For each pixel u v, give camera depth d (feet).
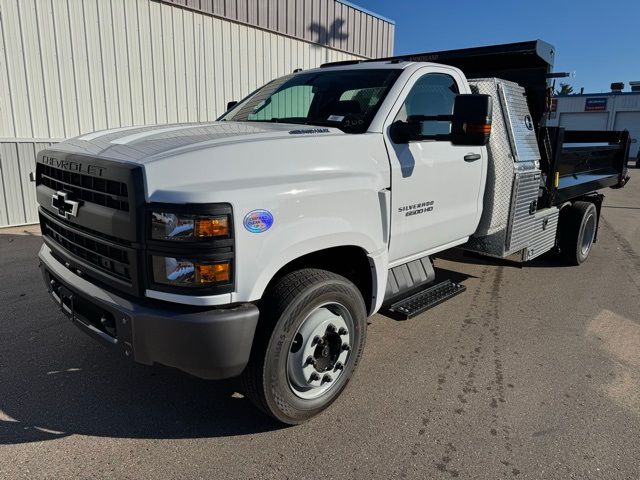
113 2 28.50
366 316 10.92
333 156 10.03
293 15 39.75
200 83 33.76
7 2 24.70
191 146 8.71
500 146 14.94
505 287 19.30
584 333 15.02
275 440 9.56
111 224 8.48
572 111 122.93
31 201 27.30
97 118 28.89
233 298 8.23
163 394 11.06
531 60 17.85
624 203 45.14
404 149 11.75
